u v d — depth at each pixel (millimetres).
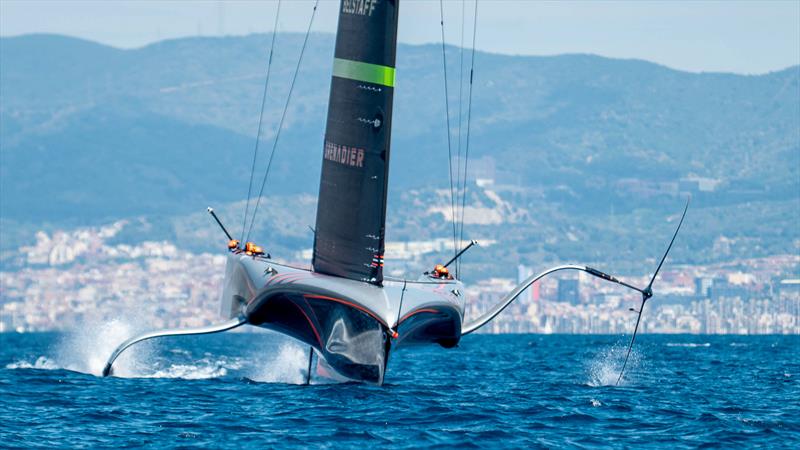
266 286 86438
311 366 105125
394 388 93938
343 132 85062
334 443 68000
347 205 85188
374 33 84250
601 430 74625
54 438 68562
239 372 113938
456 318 89125
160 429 71688
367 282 85188
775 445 70312
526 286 96562
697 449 68812
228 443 67438
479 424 75438
